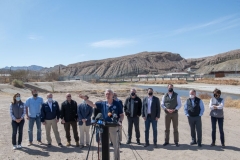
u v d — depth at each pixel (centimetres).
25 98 3114
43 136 1214
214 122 1034
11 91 3897
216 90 1030
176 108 1041
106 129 649
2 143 1080
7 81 5378
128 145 1062
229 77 10544
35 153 948
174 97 1045
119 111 741
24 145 1055
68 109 1034
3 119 1627
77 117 1047
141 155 921
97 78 11112
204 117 1764
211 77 11319
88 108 1021
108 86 6969
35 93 1064
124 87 6906
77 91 4906
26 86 4738
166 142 1062
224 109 2144
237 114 1867
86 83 7019
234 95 4475
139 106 1067
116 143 731
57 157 901
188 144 1072
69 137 1053
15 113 995
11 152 958
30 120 1061
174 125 1046
